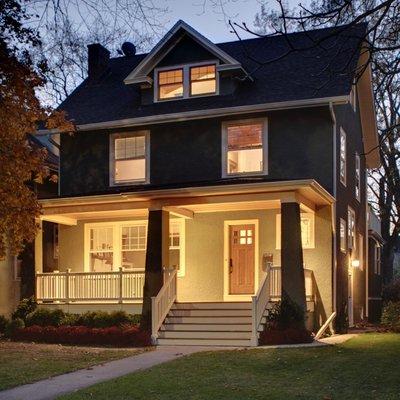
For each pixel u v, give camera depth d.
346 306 21.80
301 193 18.00
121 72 26.48
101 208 19.67
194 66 22.00
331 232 19.88
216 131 21.25
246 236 20.77
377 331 20.94
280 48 23.00
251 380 11.08
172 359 13.88
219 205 19.53
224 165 20.97
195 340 17.17
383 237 37.41
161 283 18.38
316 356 13.58
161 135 21.95
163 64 22.50
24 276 20.48
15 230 16.34
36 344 17.84
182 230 21.39
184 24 21.64
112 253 22.20
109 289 19.75
